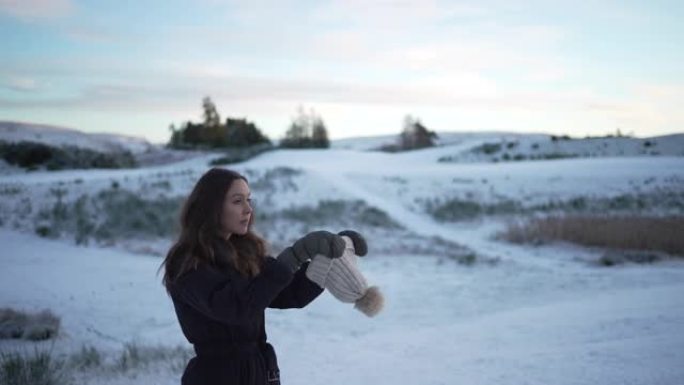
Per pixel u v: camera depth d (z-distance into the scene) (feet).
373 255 65.05
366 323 35.94
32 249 66.33
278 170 134.62
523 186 128.47
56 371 22.44
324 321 36.40
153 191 104.12
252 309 7.16
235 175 8.07
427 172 151.33
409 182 134.10
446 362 22.40
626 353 20.89
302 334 32.94
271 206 96.94
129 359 24.68
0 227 79.10
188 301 7.55
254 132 290.56
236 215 7.90
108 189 102.58
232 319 7.21
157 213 85.15
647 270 54.60
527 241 73.46
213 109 280.92
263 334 8.24
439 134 604.49
